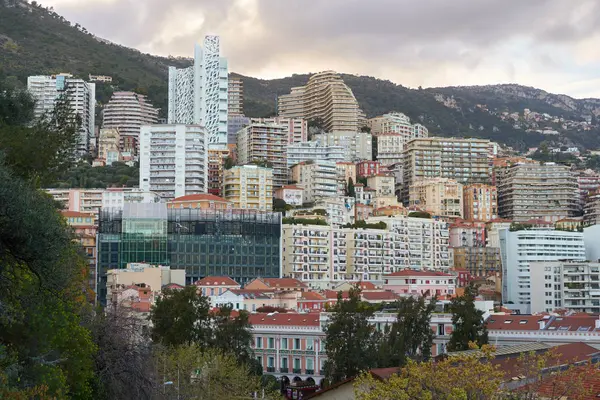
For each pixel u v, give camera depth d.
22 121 76.00
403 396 59.06
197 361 105.88
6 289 57.88
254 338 164.75
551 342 135.00
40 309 62.22
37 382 57.44
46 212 56.72
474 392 59.66
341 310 126.12
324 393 84.31
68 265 62.25
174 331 130.75
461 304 134.00
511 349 102.88
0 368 50.72
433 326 149.75
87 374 69.62
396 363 116.50
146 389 77.94
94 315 83.12
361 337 121.50
